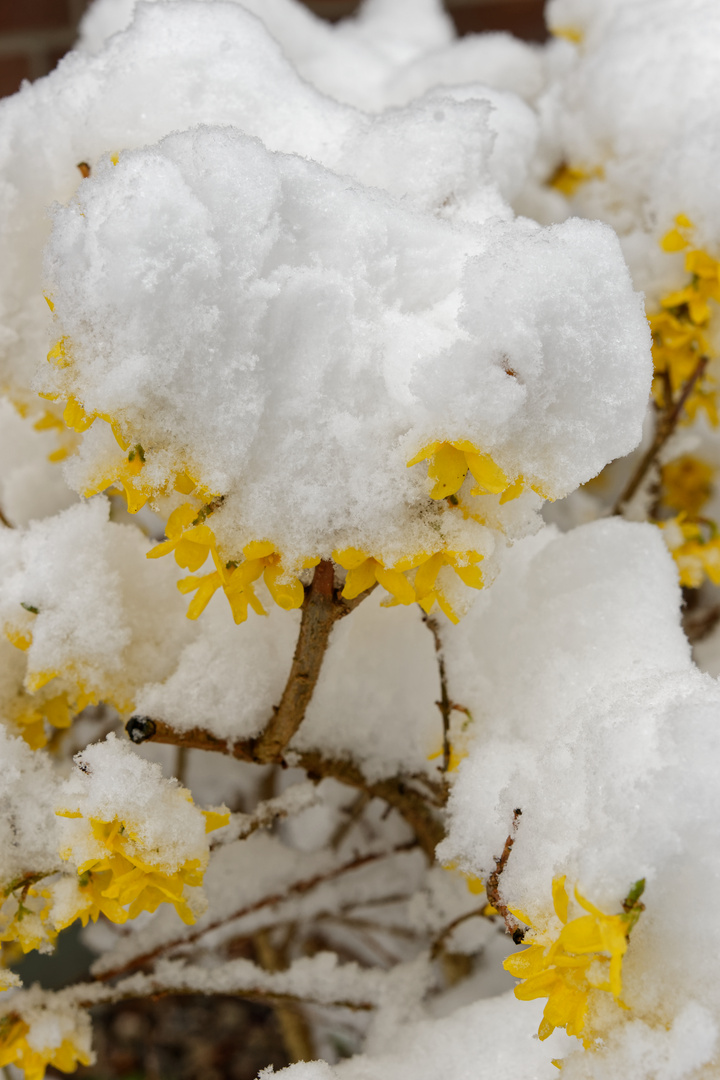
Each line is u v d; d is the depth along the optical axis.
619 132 1.13
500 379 0.91
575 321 0.92
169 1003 2.56
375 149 1.00
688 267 1.06
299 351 0.93
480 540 0.93
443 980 1.20
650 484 1.33
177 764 1.22
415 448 0.92
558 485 0.92
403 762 1.06
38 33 2.11
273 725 1.00
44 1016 1.04
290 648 1.02
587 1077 0.92
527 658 1.01
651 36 1.14
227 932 1.23
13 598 1.01
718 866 0.91
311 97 1.03
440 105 1.01
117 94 1.01
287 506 0.93
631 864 0.91
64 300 0.92
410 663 1.04
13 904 1.00
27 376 1.05
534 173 1.28
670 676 0.96
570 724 0.96
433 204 0.99
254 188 0.92
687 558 1.12
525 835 0.95
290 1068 0.97
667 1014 0.92
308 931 1.72
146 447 0.93
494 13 2.24
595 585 1.01
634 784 0.92
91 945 1.53
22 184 1.03
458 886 1.12
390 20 1.83
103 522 1.03
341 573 0.96
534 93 1.42
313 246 0.93
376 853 1.15
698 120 1.10
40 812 1.00
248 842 1.15
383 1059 1.01
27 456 1.14
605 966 0.91
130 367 0.92
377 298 0.94
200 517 0.93
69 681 1.02
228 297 0.92
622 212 1.14
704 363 1.10
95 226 0.92
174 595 1.03
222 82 1.01
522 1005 1.01
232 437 0.92
